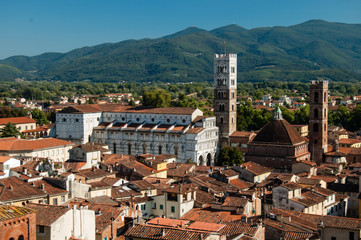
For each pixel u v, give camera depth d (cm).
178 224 10188
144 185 14600
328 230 11456
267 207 13925
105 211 10644
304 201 13850
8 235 7706
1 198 10450
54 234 8894
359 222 11538
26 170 14150
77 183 12481
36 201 11169
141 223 10600
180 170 18800
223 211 12212
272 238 10619
